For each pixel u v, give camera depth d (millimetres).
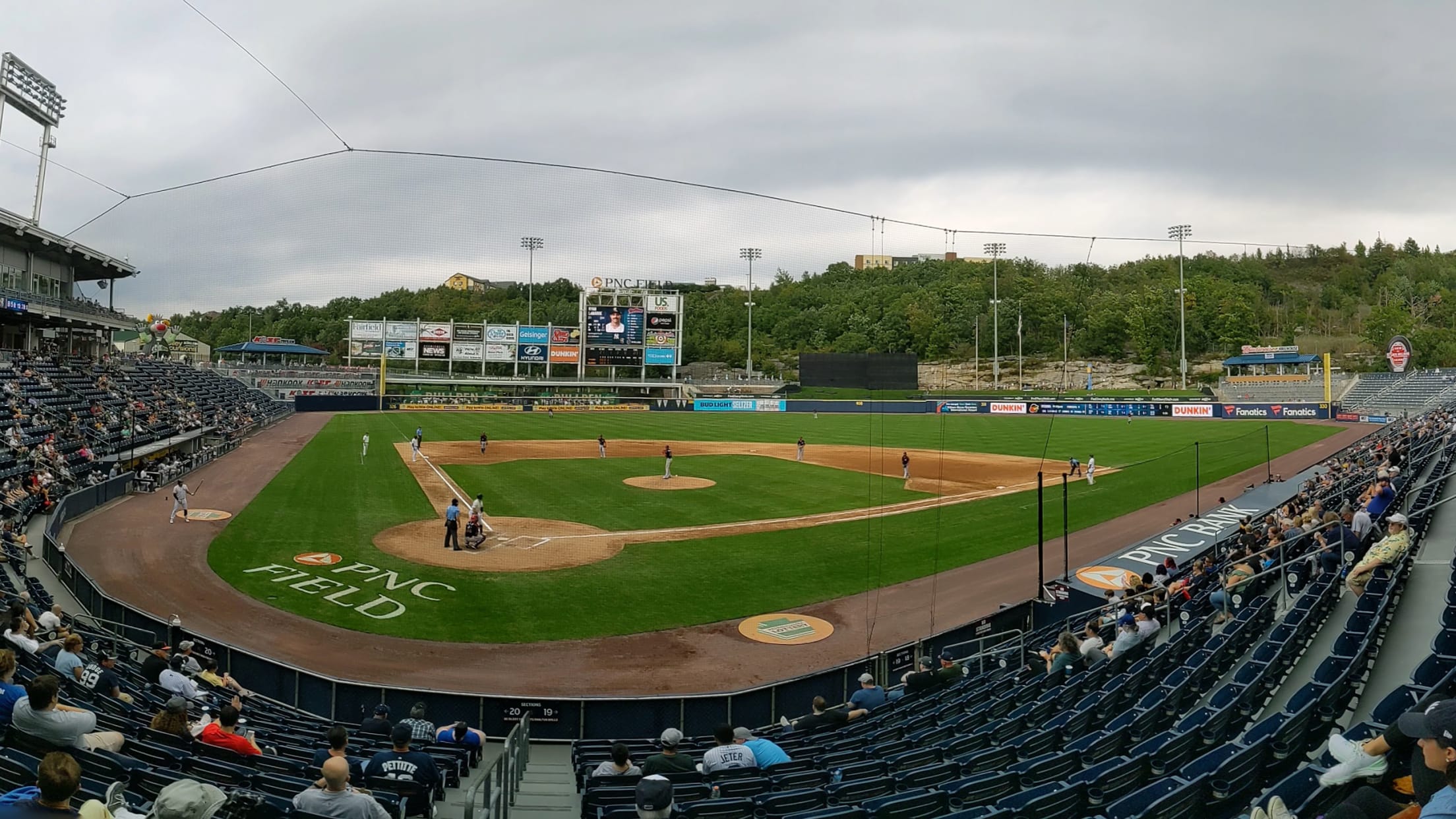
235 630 18312
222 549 25031
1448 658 8219
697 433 66125
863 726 12312
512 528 28797
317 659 16875
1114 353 113062
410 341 85125
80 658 12000
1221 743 8828
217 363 89312
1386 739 5254
